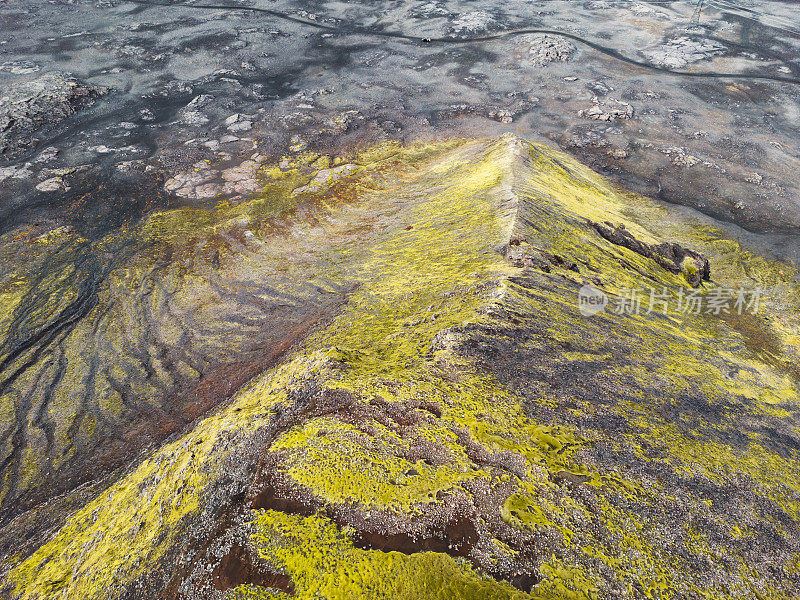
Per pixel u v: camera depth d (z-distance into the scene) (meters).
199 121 61.16
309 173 52.97
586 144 59.06
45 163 51.78
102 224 44.31
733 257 43.38
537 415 19.22
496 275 28.77
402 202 45.72
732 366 29.25
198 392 28.95
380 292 32.94
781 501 18.84
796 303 38.38
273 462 16.81
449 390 19.84
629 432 19.69
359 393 19.58
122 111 62.50
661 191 52.03
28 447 26.73
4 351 32.09
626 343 26.72
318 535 14.33
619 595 13.56
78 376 30.53
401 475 15.96
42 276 38.19
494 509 15.15
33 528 22.27
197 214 46.00
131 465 24.53
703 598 14.19
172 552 15.45
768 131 60.94
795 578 15.61
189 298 36.12
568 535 14.79
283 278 37.50
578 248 34.34
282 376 22.89
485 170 44.94
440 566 13.54
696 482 18.27
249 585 13.45
